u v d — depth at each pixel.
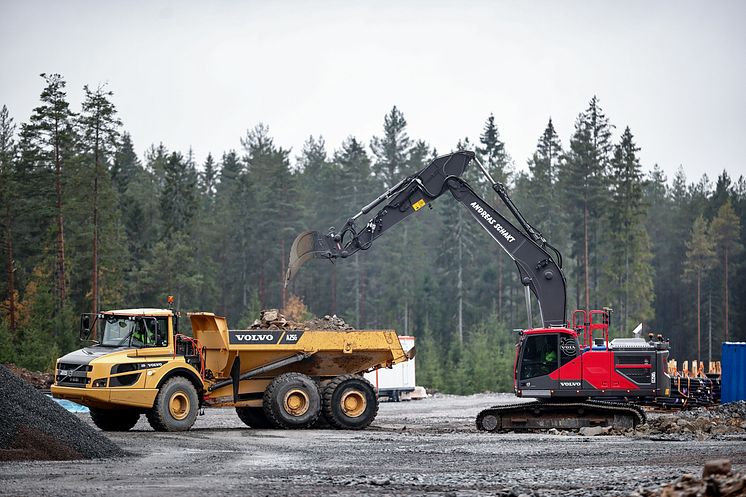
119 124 69.25
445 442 23.28
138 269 86.69
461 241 99.44
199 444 22.30
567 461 18.72
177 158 95.69
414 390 53.59
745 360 35.03
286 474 16.52
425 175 30.16
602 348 28.06
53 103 66.06
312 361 28.70
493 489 14.50
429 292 99.94
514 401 51.22
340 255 29.28
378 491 14.21
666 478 15.09
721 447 21.00
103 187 68.62
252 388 28.22
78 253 72.25
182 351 27.02
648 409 37.16
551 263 29.69
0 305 70.81
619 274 95.50
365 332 28.86
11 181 73.88
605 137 98.50
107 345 26.28
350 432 26.61
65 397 25.39
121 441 22.73
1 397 19.11
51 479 15.54
